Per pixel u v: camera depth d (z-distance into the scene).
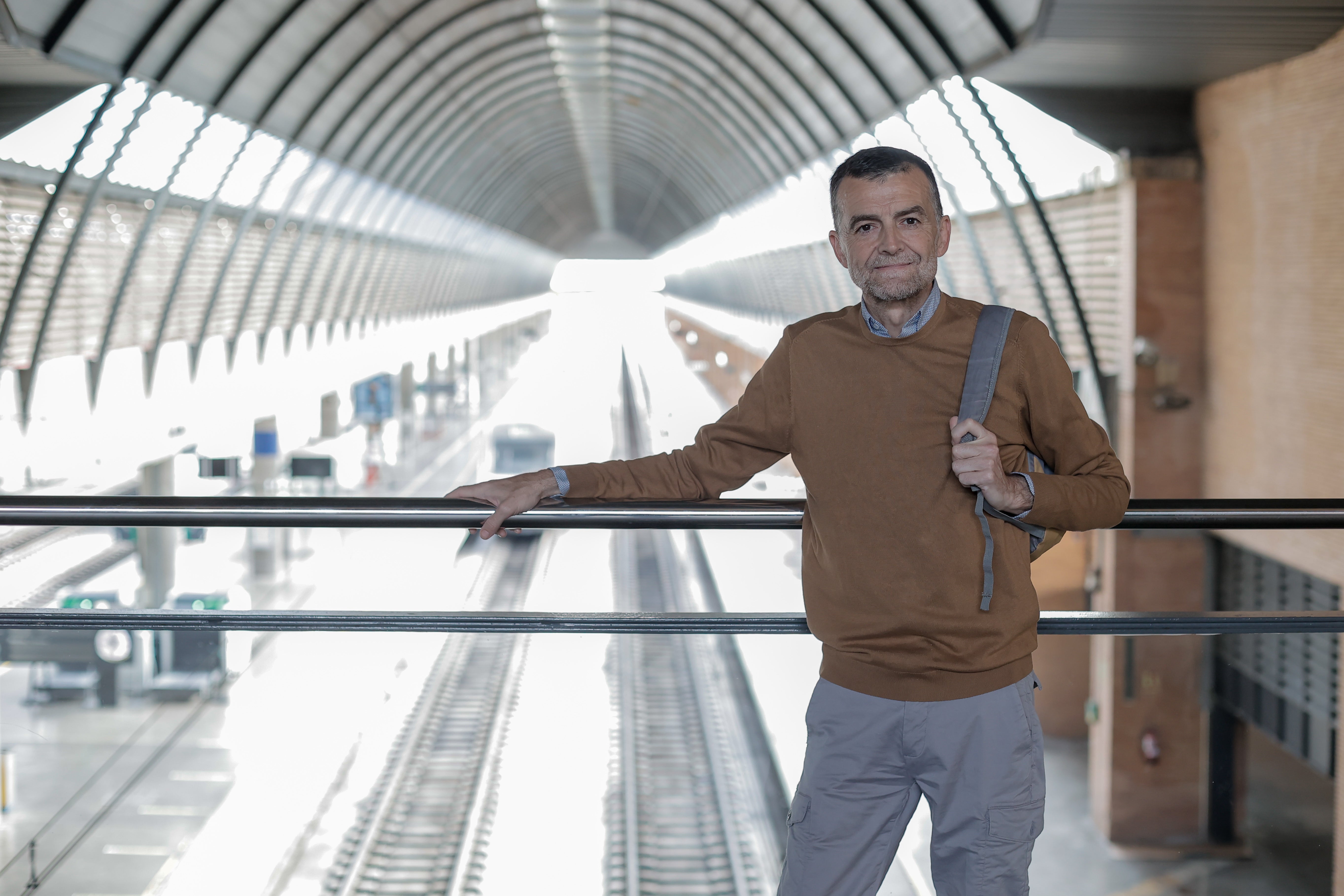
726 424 2.96
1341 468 11.49
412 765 7.30
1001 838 2.74
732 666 7.71
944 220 2.72
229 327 24.17
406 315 44.19
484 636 3.33
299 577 19.09
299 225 27.44
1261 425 13.08
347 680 5.12
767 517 3.14
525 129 42.53
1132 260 14.39
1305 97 12.10
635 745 7.84
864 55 18.00
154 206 18.75
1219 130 13.88
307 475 29.59
